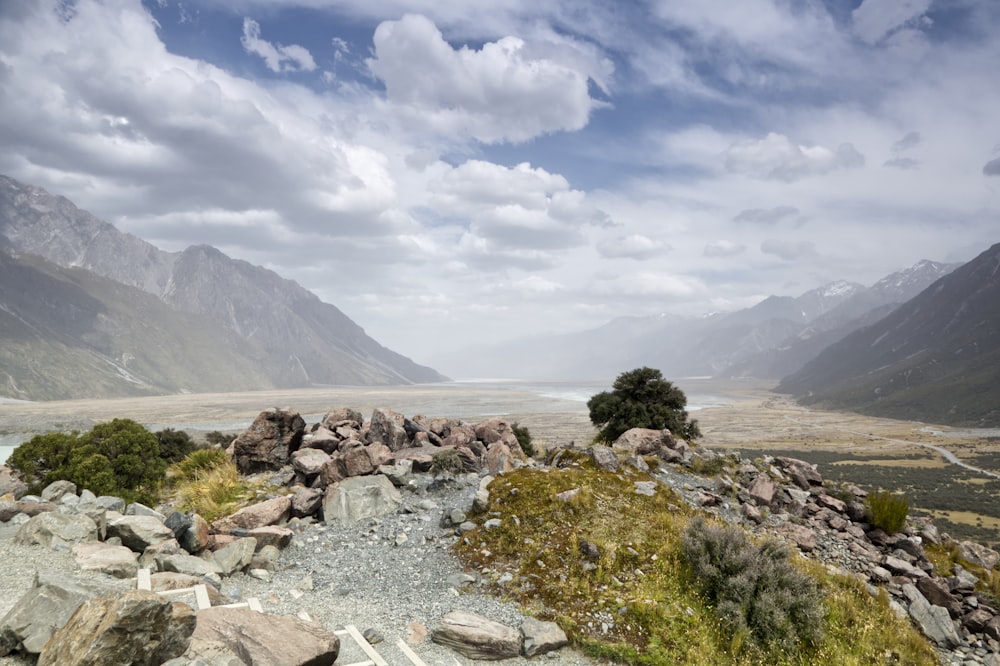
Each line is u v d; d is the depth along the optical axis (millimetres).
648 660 11844
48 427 179000
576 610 13281
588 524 16922
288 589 14242
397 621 12695
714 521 18844
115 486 35750
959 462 162750
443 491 21281
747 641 12828
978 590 17891
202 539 15375
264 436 27812
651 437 26969
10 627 8766
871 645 13828
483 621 12344
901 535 20750
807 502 22906
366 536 17875
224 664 8305
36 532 13805
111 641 7629
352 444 26641
